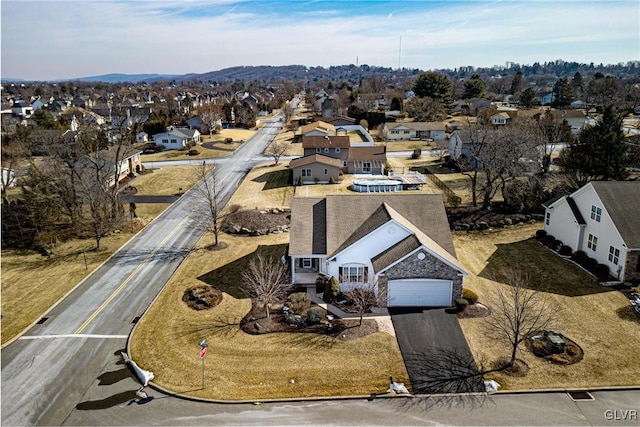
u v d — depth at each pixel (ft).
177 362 78.89
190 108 492.95
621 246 99.09
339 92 605.73
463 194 179.32
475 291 100.01
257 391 71.36
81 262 123.34
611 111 164.45
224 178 219.20
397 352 79.71
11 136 245.24
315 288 102.37
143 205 176.65
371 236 98.02
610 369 73.51
